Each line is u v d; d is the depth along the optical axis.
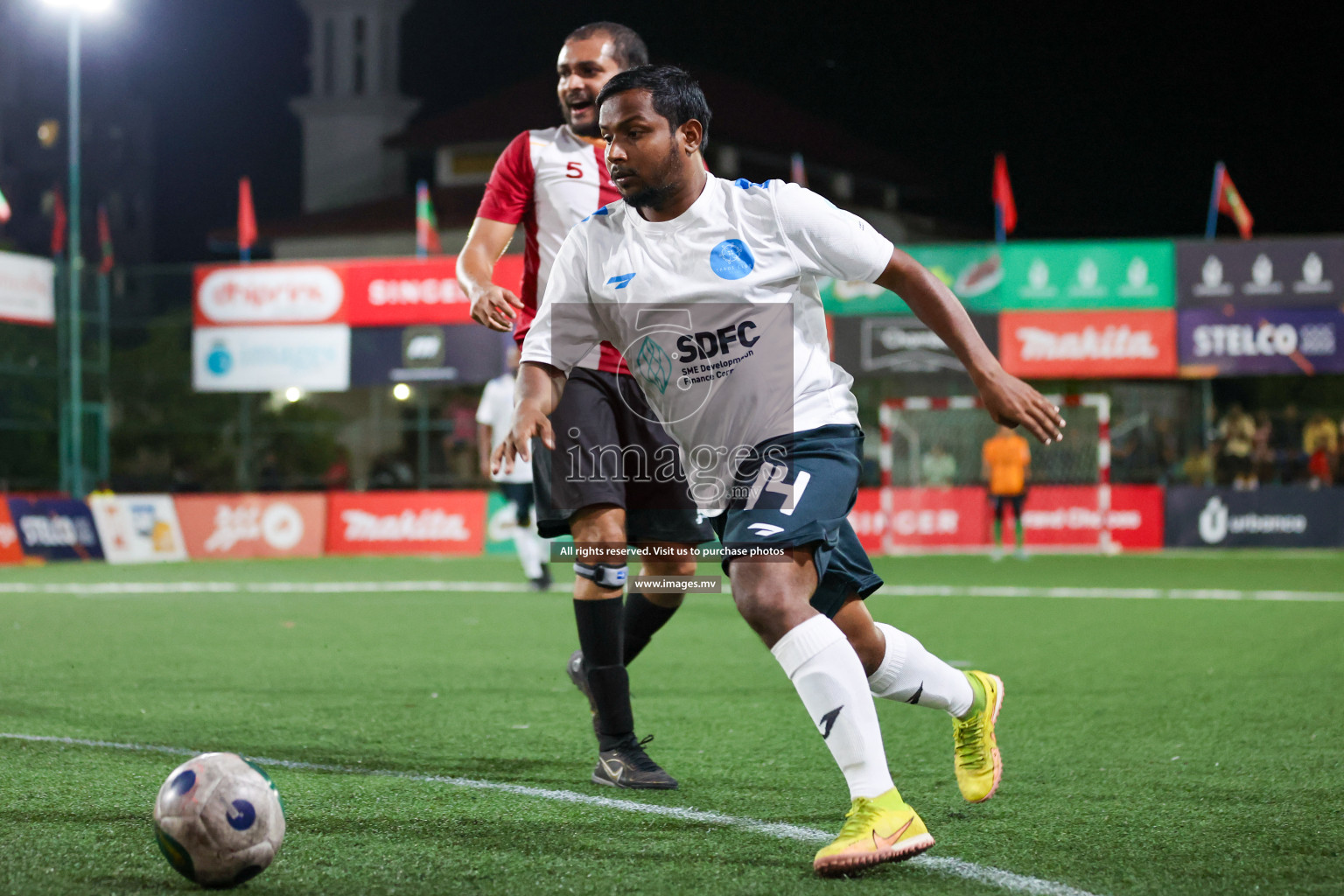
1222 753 4.30
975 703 3.40
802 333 3.08
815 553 2.97
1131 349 18.59
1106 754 4.29
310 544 18.08
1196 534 18.33
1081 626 8.50
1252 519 18.22
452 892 2.71
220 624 8.61
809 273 3.09
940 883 2.79
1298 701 5.42
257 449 20.72
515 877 2.82
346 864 2.91
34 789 3.63
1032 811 3.47
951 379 20.25
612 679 3.82
